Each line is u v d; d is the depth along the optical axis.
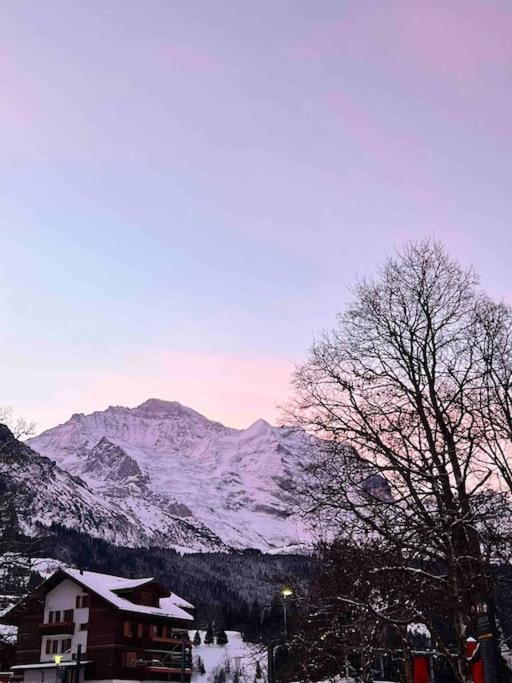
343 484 18.55
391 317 20.52
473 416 18.75
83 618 79.88
